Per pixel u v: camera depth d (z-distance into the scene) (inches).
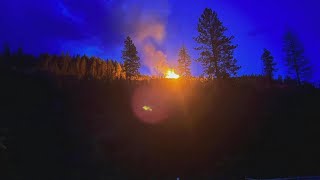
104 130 1234.6
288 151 1202.0
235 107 1501.0
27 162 935.7
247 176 1008.9
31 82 1549.0
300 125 1362.0
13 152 958.4
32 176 879.7
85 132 1192.2
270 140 1259.2
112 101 1530.5
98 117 1333.7
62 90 1546.5
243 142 1235.9
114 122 1307.8
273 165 1109.1
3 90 1387.8
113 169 1009.5
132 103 1537.9
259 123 1360.7
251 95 1663.4
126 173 1001.5
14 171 877.2
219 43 1766.7
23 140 1035.3
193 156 1136.8
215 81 1788.9
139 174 1006.4
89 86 1658.5
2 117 1162.0
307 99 1658.5
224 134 1274.6
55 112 1312.7
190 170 1063.6
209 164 1104.8
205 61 1769.2
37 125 1159.0
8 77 1549.0
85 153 1056.2
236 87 1796.3
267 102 1581.0
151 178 991.6
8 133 1050.1
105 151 1105.4
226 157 1149.7
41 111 1289.4
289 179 925.8
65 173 934.4
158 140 1205.7
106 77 1929.1
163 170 1044.5
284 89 1852.9
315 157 1162.6
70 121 1251.8
